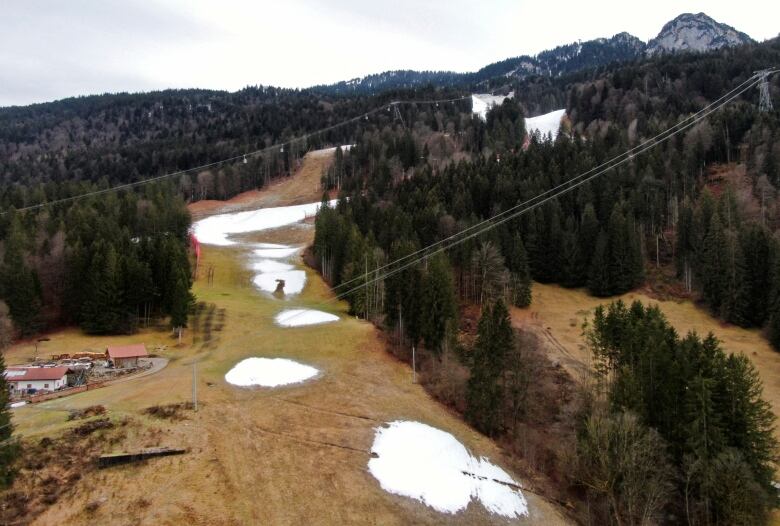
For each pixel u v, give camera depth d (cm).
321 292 10988
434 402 6519
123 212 13062
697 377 4800
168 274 8919
